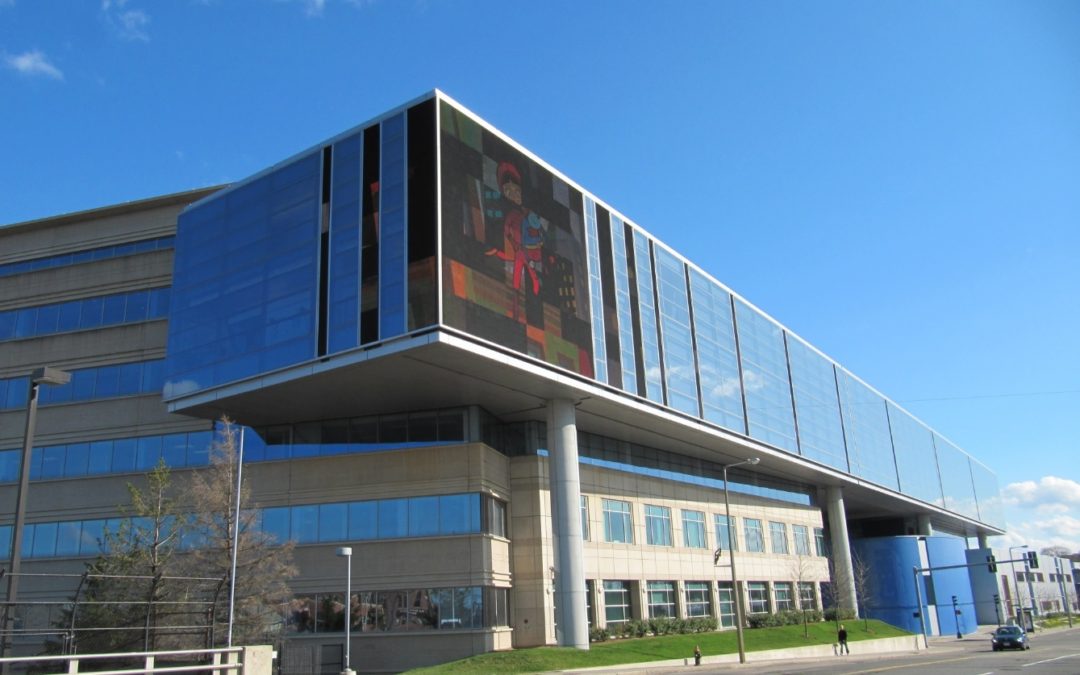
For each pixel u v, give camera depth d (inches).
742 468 2637.8
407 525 1625.2
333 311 1498.5
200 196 1987.0
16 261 2111.2
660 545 2148.1
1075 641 2694.4
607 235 1888.5
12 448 1945.1
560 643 1590.8
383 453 1683.1
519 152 1659.7
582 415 1871.3
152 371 1903.3
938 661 1611.7
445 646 1539.1
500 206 1566.2
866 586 3476.9
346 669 1344.7
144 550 1302.9
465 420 1695.4
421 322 1376.7
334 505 1676.9
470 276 1449.3
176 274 1784.0
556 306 1644.9
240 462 1196.5
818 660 1807.3
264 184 1692.9
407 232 1444.4
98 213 2053.4
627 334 1859.0
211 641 1018.7
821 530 3053.6
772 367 2600.9
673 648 1711.4
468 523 1596.9
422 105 1501.0
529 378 1566.2
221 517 1368.1
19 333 2037.4
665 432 2070.6
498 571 1638.8
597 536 1945.1
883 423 3560.5
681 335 2096.5
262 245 1649.9
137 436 1862.7
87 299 2017.7
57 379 856.9
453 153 1489.9
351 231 1525.6
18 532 807.1
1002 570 4874.5
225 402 1643.7
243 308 1638.8
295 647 1488.7
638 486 2137.1
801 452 2650.1
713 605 2288.4
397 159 1503.4
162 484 1354.6
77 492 1861.5
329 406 1681.8
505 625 1651.1
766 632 2203.5
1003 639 2271.2
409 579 1592.0
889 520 4303.6
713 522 2402.8
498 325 1480.1
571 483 1670.8
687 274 2215.8
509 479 1792.6
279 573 1371.8
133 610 1133.7
